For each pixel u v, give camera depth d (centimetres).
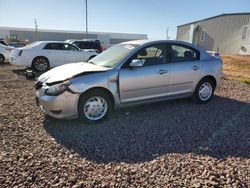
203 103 606
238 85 891
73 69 481
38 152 353
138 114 521
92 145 379
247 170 313
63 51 1207
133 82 490
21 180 286
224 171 310
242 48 3256
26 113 517
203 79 595
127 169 312
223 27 3594
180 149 369
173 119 495
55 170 308
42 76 491
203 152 360
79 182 285
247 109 573
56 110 439
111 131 432
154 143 388
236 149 371
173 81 543
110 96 478
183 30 4644
